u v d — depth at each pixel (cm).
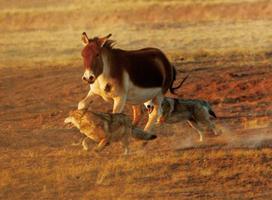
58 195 3253
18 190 3344
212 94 6153
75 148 4191
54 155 3978
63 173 3541
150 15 12719
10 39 10938
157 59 4394
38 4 14200
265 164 3628
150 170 3569
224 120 5091
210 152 3888
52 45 10112
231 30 10819
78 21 12625
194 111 4419
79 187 3356
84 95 6381
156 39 10256
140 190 3262
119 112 4128
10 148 4319
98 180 3422
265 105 5650
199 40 9919
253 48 8744
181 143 4284
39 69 7956
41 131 4872
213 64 7612
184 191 3266
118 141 3897
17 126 5138
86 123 3825
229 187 3319
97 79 4078
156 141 4356
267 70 7112
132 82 4194
